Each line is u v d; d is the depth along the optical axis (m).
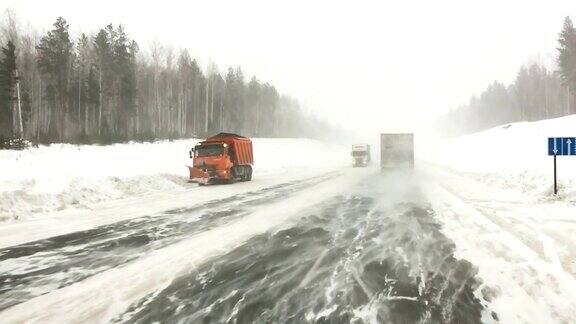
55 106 48.59
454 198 11.39
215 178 18.00
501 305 3.68
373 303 3.73
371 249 5.67
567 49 57.50
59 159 21.34
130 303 3.88
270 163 35.75
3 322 3.51
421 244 5.91
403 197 11.83
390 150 26.22
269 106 93.00
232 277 4.57
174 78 61.72
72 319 3.55
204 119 69.69
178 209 10.19
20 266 5.26
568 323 3.33
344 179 19.88
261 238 6.53
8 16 48.44
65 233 7.40
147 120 61.25
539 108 84.81
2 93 41.31
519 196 11.65
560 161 18.78
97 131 47.00
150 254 5.73
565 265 4.79
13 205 9.80
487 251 5.46
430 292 4.00
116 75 50.25
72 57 53.09
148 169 20.80
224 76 82.75
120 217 9.12
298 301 3.81
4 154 21.55
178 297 3.99
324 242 6.16
